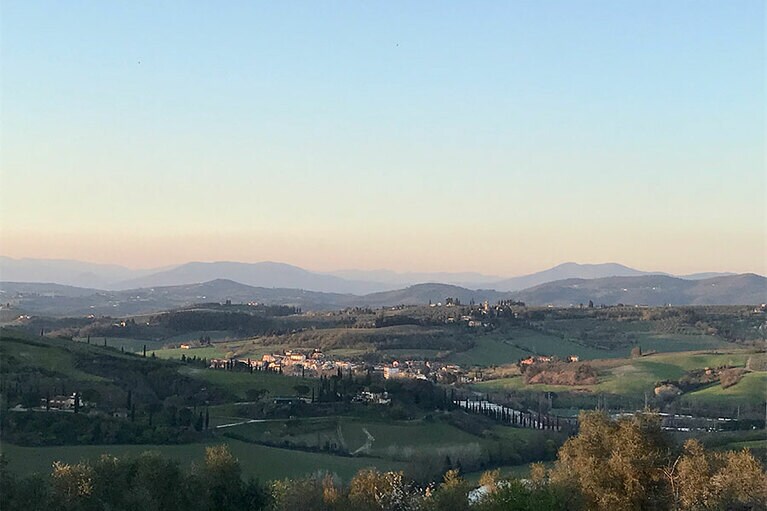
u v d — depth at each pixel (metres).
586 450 52.28
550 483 50.81
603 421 53.72
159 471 52.94
